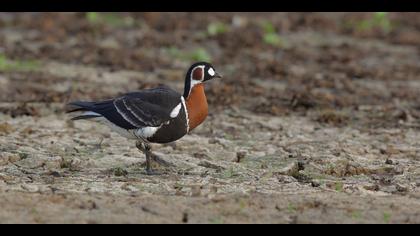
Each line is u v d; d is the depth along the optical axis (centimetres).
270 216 1064
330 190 1219
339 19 3172
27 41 2531
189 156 1431
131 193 1165
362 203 1130
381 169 1373
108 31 2750
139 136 1308
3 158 1370
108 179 1259
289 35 2883
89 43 2552
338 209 1099
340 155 1458
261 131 1659
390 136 1634
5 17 2834
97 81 2102
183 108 1313
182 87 2088
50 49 2417
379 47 2756
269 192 1191
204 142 1542
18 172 1298
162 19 2978
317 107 1900
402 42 2836
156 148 1478
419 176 1334
